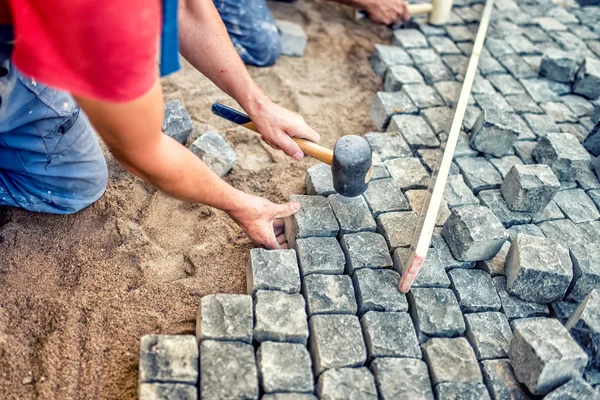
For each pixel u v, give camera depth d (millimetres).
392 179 2605
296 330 1945
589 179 2846
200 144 2646
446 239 2385
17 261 2211
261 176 2756
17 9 1272
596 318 2016
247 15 3248
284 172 2787
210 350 1864
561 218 2615
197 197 1925
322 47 3709
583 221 2611
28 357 1954
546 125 3104
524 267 2156
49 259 2246
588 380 2043
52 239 2312
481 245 2244
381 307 2098
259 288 2084
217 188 1967
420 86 3248
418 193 2594
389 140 2869
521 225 2555
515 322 2164
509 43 3723
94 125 1497
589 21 4094
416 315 2109
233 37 3303
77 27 1256
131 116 1426
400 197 2520
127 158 1605
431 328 2068
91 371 1925
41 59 1316
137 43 1298
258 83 3316
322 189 2498
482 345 2051
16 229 2299
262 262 2148
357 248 2268
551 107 3260
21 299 2100
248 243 2416
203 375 1800
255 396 1781
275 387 1811
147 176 1713
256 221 2201
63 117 2121
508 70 3500
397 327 2037
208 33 2230
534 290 2217
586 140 2986
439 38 3738
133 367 1953
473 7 4094
